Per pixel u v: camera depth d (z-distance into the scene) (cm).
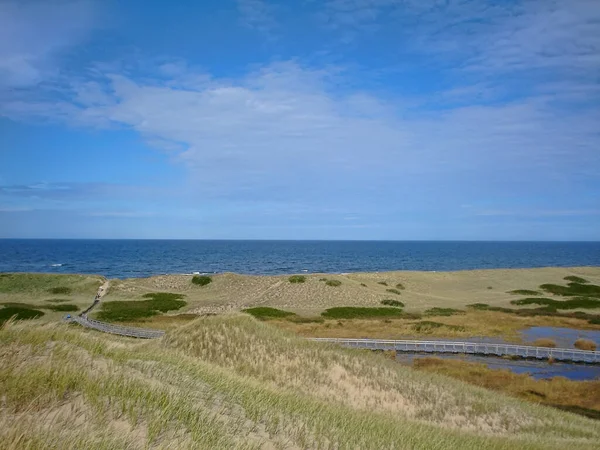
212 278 6981
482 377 2741
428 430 1365
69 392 752
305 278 6506
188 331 2214
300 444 880
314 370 2031
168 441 671
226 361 1961
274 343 2197
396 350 3381
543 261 16525
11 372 745
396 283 7150
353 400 1825
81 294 6028
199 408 852
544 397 2444
